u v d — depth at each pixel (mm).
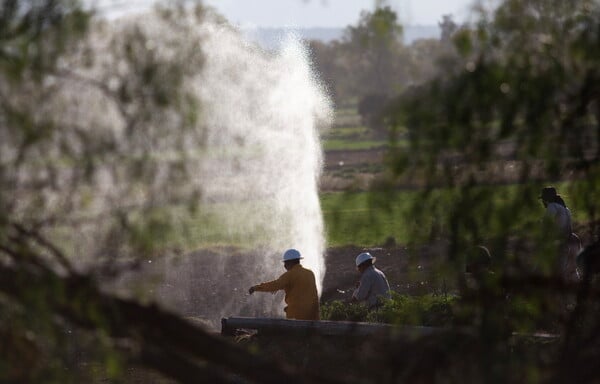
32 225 12539
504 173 14062
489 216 14188
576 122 13961
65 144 12609
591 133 13977
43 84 12570
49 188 12602
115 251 12891
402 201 14273
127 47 12836
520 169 14094
